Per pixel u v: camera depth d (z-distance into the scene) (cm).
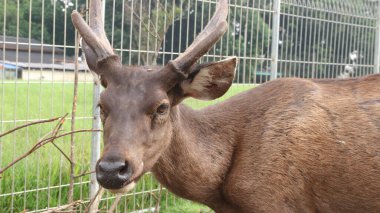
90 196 284
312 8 388
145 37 312
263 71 368
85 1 296
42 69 279
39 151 286
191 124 211
